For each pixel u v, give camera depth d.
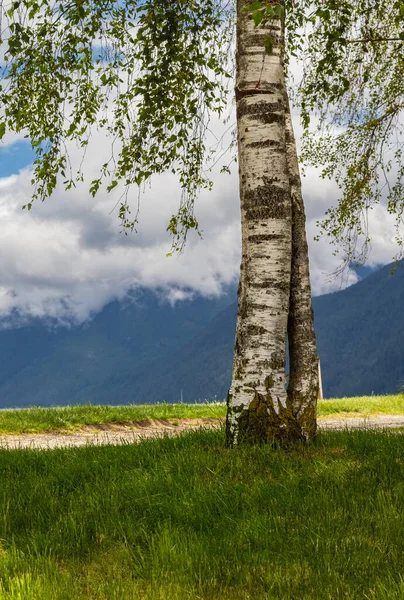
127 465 7.86
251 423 7.93
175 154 11.34
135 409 18.20
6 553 5.24
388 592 4.17
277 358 8.06
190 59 10.70
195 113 10.72
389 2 11.70
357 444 8.27
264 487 6.39
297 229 8.92
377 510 5.81
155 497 6.34
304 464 7.16
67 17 9.88
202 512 5.91
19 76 10.25
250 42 8.47
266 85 8.38
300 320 8.69
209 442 8.74
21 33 9.22
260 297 8.12
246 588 4.60
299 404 8.45
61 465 8.01
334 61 10.48
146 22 10.12
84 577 4.86
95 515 6.05
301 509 5.92
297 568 4.74
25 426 14.78
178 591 4.43
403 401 22.64
